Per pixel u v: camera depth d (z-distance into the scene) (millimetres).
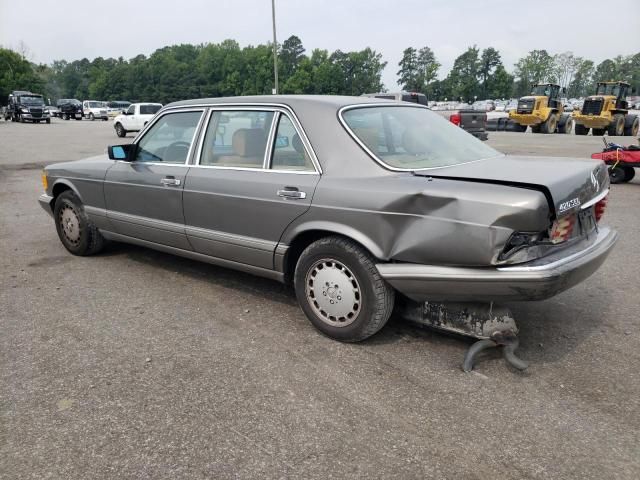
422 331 3789
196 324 3961
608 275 5039
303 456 2492
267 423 2742
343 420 2762
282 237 3760
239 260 4152
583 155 15836
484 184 2971
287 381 3143
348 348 3551
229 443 2590
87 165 5352
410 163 3445
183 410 2859
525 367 3182
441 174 3195
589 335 3742
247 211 3916
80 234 5570
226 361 3393
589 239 3369
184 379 3172
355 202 3312
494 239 2844
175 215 4504
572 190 3012
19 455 2510
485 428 2689
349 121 3596
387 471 2389
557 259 2967
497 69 109438
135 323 3982
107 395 3002
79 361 3395
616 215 7738
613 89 27734
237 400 2951
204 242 4336
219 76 113188
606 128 27297
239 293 4594
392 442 2586
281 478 2350
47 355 3475
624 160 10445
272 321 4008
